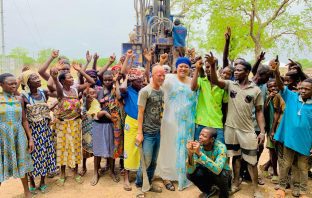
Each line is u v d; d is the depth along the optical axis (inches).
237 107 185.9
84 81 232.8
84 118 215.2
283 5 648.4
